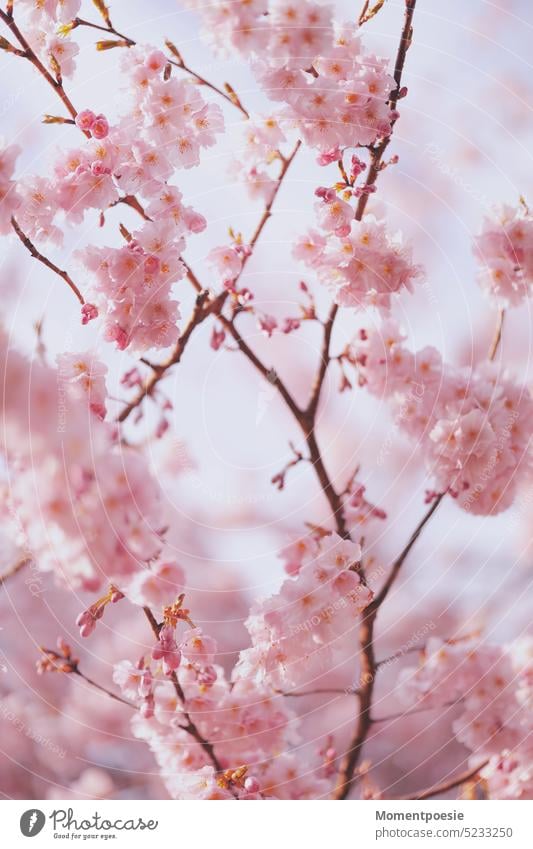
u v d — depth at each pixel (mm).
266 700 1362
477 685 1438
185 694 1352
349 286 1336
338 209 1317
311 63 1304
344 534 1357
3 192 1270
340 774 1375
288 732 1379
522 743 1411
